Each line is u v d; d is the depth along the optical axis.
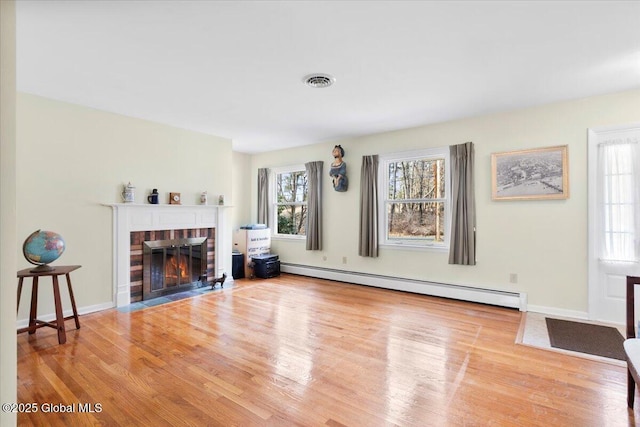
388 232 4.94
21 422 1.76
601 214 3.38
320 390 2.09
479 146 4.05
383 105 3.61
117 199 3.94
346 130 4.73
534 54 2.44
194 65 2.63
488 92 3.23
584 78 2.90
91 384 2.15
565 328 3.18
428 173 4.59
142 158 4.17
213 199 5.03
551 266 3.63
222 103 3.54
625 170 3.26
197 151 4.81
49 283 3.40
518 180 3.79
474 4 1.85
